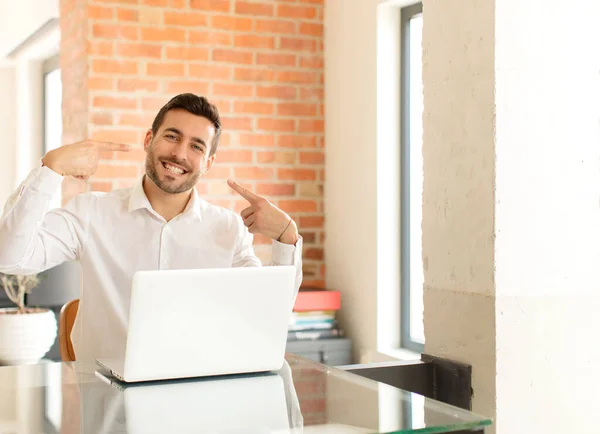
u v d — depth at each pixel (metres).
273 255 2.33
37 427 1.29
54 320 4.09
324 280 4.22
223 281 1.68
